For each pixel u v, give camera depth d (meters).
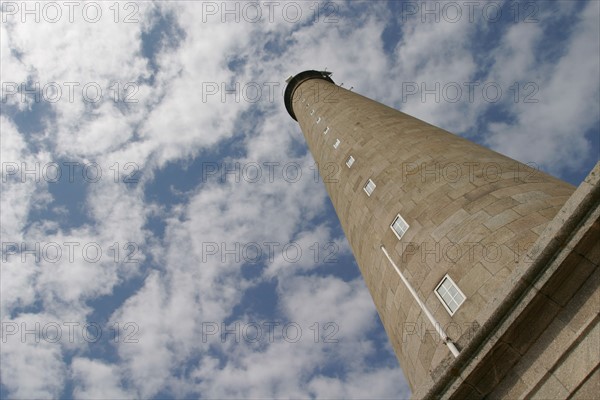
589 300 6.82
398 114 22.75
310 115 29.73
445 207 13.20
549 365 6.91
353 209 18.28
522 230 10.48
